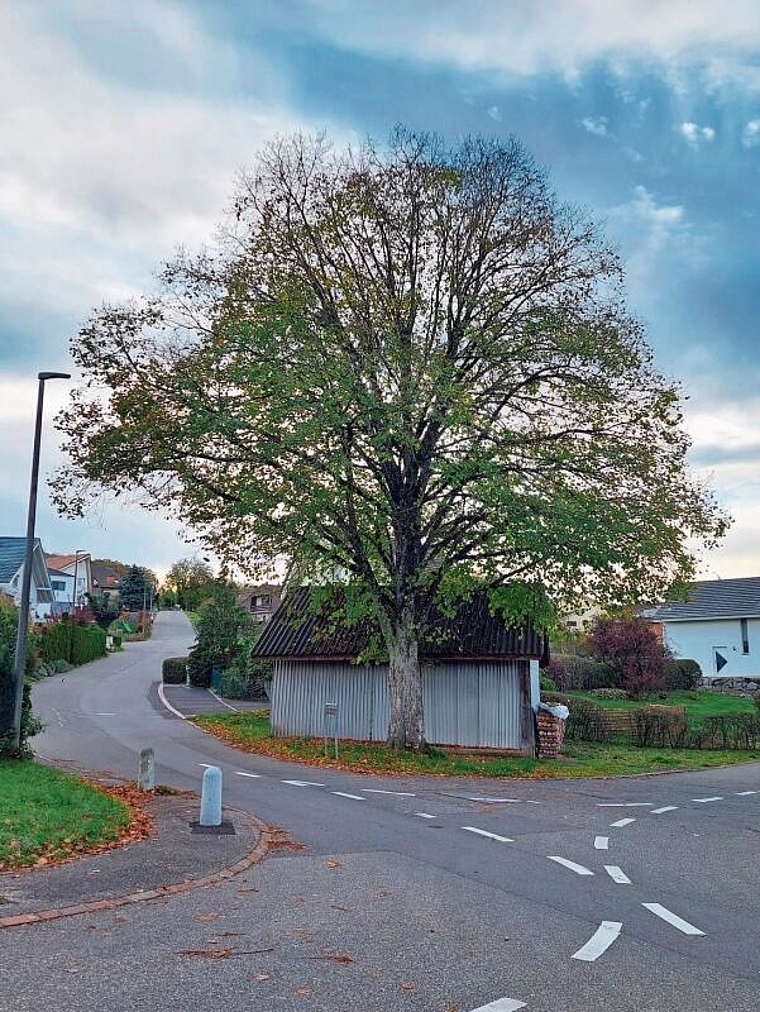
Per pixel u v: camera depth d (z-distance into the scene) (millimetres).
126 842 10406
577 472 22281
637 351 22969
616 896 8477
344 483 21594
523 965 6234
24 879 8367
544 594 23203
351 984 5750
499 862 10070
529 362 22703
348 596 23812
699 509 22719
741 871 9906
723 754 28109
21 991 5418
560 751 26406
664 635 53094
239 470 22297
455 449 21188
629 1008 5441
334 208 22953
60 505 21875
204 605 53188
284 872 9242
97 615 88875
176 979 5738
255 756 23688
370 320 21891
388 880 8961
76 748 23562
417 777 20141
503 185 23422
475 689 25812
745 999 5621
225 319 21438
